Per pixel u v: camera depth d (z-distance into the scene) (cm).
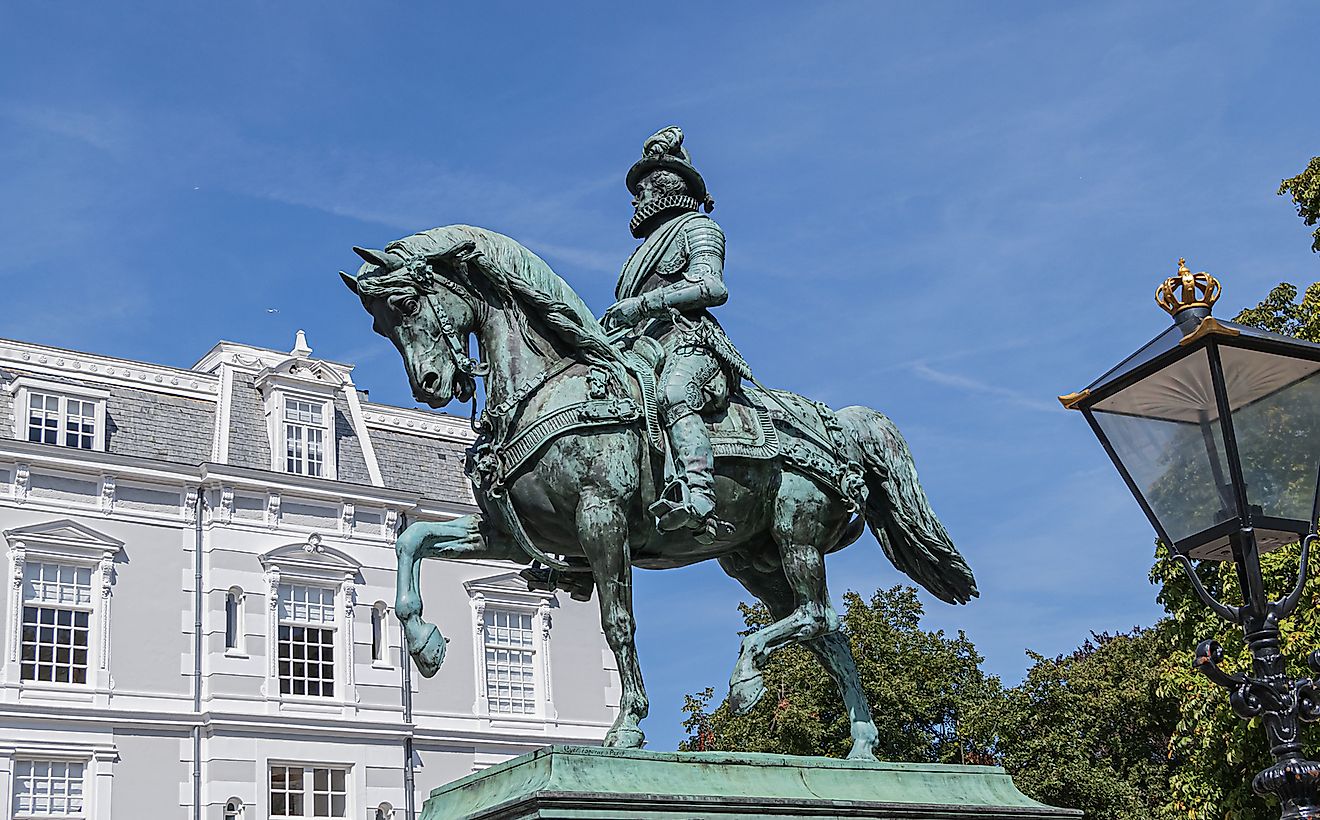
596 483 499
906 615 2377
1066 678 2550
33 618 1986
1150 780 2439
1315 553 1330
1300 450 429
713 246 566
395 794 2180
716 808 432
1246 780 1435
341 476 2317
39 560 2008
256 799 2055
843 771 483
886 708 2202
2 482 2006
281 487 2217
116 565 2067
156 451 2162
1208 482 427
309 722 2128
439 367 515
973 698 2327
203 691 2081
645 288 577
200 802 2023
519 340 524
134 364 2233
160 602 2086
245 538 2173
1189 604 1490
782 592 594
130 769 1984
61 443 2091
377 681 2227
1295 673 1295
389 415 2486
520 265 530
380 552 2305
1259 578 415
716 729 2319
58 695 1958
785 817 448
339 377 2372
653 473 517
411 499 2350
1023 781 2284
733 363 545
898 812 475
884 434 605
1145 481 443
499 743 2309
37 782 1917
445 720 2277
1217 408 424
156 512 2128
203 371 2389
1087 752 2402
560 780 419
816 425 574
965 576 600
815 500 554
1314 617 1311
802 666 2128
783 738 2083
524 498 508
